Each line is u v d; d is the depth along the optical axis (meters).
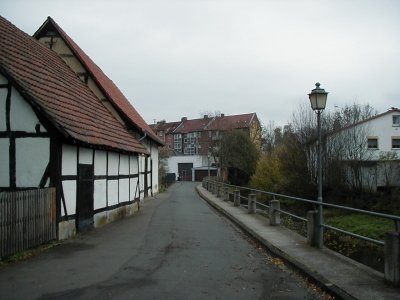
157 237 12.36
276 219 14.38
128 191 18.34
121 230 13.62
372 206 31.41
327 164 34.88
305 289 7.08
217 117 75.69
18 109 11.17
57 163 11.15
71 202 12.08
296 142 37.31
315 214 10.36
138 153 18.89
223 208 20.89
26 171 11.14
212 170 78.88
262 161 44.44
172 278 7.67
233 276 7.90
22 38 15.30
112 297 6.47
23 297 6.46
